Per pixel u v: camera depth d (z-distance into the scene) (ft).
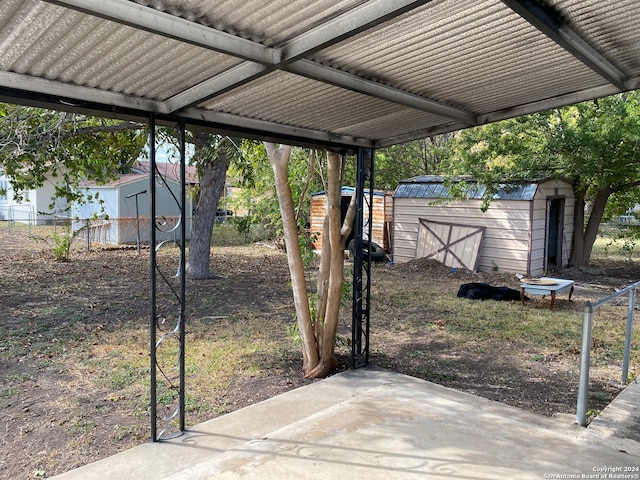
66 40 7.73
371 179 17.61
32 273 37.04
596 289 34.24
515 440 11.47
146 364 17.66
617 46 9.69
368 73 10.50
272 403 14.10
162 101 11.21
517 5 7.41
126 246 55.93
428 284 35.42
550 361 18.43
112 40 7.80
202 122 12.46
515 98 12.80
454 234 42.04
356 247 17.79
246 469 10.15
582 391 12.41
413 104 12.14
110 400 14.53
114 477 10.18
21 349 19.06
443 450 10.96
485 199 38.60
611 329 22.88
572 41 8.86
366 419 12.70
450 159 42.93
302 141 15.15
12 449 11.62
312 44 7.82
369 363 18.04
